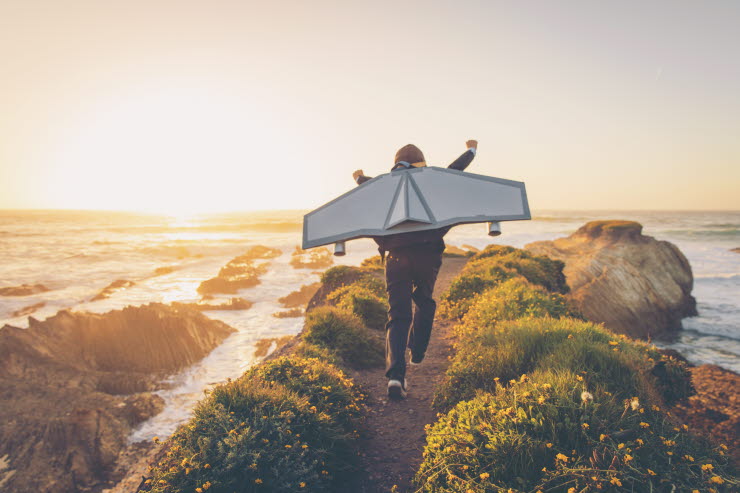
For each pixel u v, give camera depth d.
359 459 3.14
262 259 47.44
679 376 4.43
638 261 27.09
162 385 13.73
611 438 2.46
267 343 17.78
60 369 13.30
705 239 65.25
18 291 29.75
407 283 3.38
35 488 8.78
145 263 46.00
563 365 3.45
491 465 2.48
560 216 162.00
